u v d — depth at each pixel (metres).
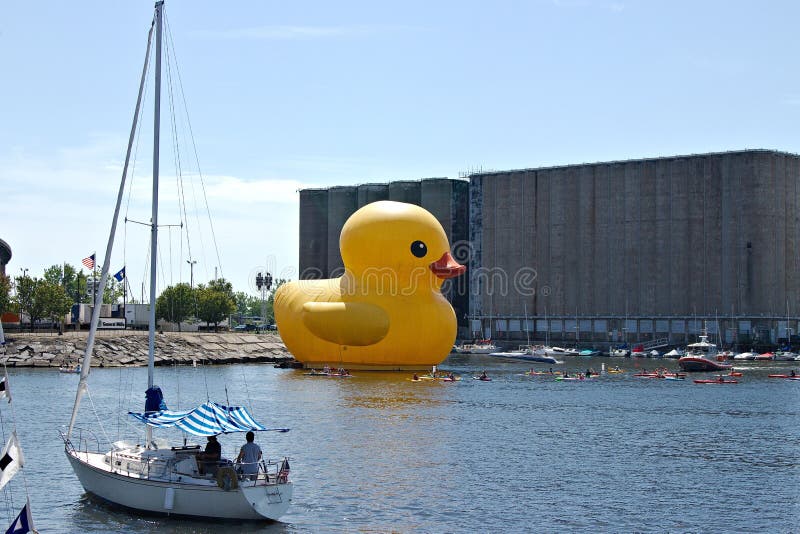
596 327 180.75
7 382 30.94
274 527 35.50
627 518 37.22
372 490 41.03
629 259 177.88
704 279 171.75
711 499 40.25
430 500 39.56
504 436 55.62
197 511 35.62
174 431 56.50
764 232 168.00
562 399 77.00
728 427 60.75
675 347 167.00
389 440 53.28
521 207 188.62
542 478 43.94
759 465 47.50
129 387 83.81
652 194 176.12
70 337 116.25
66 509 37.41
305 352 96.88
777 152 170.62
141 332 130.38
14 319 136.88
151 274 42.19
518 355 143.00
